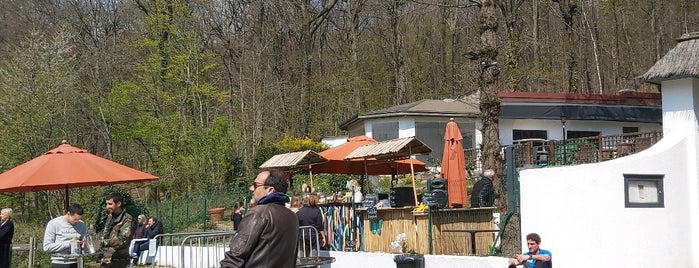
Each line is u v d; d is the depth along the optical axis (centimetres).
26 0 4138
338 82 4388
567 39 3997
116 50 4050
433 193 1336
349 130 3994
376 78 4725
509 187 1265
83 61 3962
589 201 1091
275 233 595
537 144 2267
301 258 1066
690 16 3812
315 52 4609
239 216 1861
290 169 1936
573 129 3350
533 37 3988
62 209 3009
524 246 1140
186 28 3794
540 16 4256
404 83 4750
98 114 3903
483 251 1391
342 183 2816
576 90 3916
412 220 1394
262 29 4247
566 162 1866
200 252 1409
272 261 591
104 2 4338
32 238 1706
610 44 4369
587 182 1094
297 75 4422
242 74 4150
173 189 3525
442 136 3488
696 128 1173
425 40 4941
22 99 3209
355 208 1548
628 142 1662
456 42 4747
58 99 3309
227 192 2914
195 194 3044
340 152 1883
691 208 1162
